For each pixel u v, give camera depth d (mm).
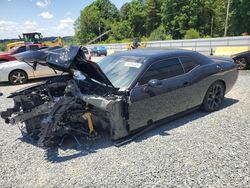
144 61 4434
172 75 4648
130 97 3969
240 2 42219
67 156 3785
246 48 17297
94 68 3975
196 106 5172
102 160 3627
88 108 4027
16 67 9836
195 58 5137
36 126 4207
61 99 3822
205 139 4168
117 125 3975
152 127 4508
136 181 3123
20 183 3184
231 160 3516
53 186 3090
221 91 5598
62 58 3863
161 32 58562
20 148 4109
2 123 5305
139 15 72562
